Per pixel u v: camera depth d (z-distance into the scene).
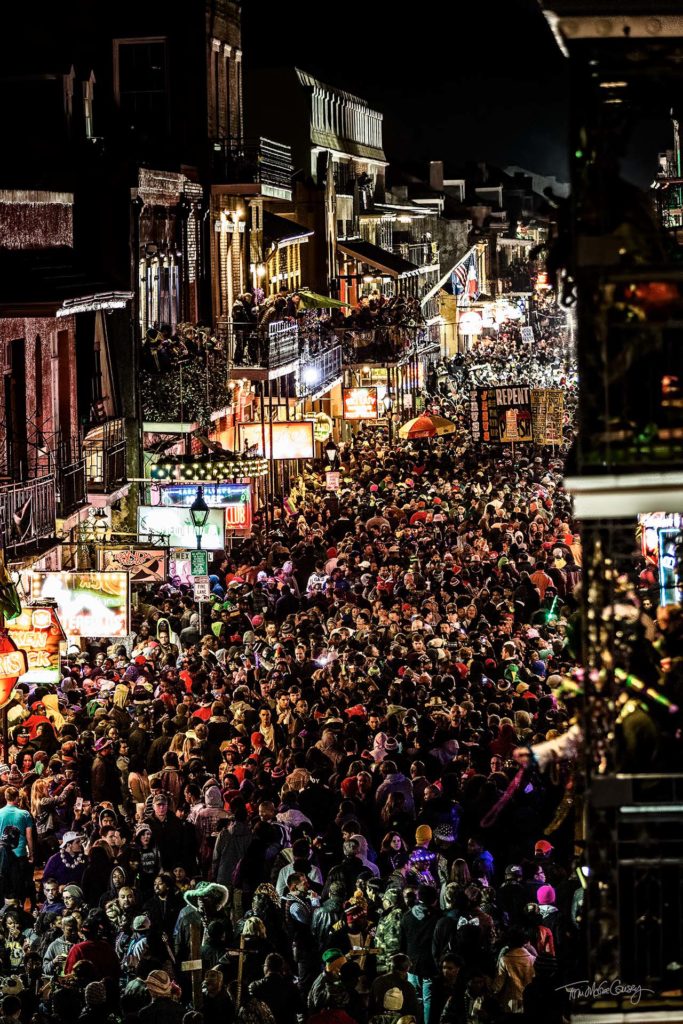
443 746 25.45
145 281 51.03
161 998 17.52
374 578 39.97
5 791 23.53
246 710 27.19
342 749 25.17
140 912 19.91
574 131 8.77
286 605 38.47
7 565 29.52
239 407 62.44
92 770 25.11
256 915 19.58
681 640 9.42
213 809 22.69
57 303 33.44
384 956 19.03
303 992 19.23
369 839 23.14
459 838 22.03
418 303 100.81
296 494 59.19
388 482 58.16
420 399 89.12
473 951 18.17
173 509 39.94
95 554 35.72
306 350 69.62
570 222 8.95
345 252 102.94
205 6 60.91
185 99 60.94
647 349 8.61
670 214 31.84
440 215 148.75
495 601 36.91
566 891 19.00
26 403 36.03
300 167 104.00
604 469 8.62
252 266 69.75
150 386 46.28
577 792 9.66
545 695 27.80
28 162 46.66
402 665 30.56
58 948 19.48
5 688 26.83
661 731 8.91
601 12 8.67
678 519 26.34
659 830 8.81
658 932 8.81
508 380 111.81
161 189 52.00
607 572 8.75
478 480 60.34
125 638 34.75
